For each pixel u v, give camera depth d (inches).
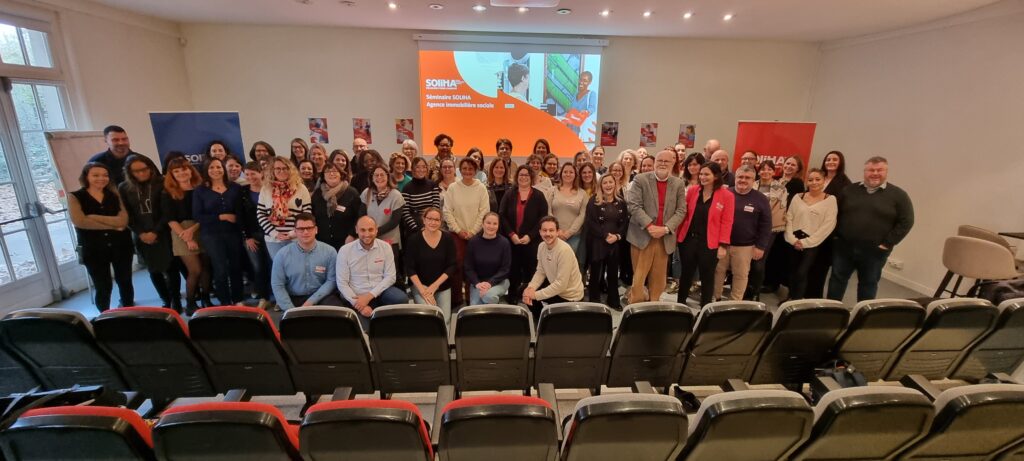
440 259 128.6
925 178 186.9
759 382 92.7
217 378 83.9
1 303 140.6
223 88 231.6
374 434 50.4
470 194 146.5
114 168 148.7
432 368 83.4
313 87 238.4
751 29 213.5
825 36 225.3
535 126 252.1
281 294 120.4
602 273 158.4
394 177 160.1
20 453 51.4
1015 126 153.3
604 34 238.1
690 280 141.5
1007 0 152.6
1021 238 142.3
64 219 160.2
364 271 120.3
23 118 147.1
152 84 203.9
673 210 138.4
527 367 85.1
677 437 52.9
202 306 151.3
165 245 139.0
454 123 247.4
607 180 138.6
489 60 241.1
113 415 50.6
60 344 75.7
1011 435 59.4
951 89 175.0
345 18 203.9
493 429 50.8
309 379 84.6
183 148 173.2
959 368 92.0
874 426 56.4
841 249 141.1
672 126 259.8
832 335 84.8
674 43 247.4
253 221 146.6
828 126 242.7
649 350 84.2
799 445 57.9
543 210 144.2
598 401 51.5
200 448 51.3
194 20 212.1
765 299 166.1
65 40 160.7
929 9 165.0
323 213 138.9
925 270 187.0
